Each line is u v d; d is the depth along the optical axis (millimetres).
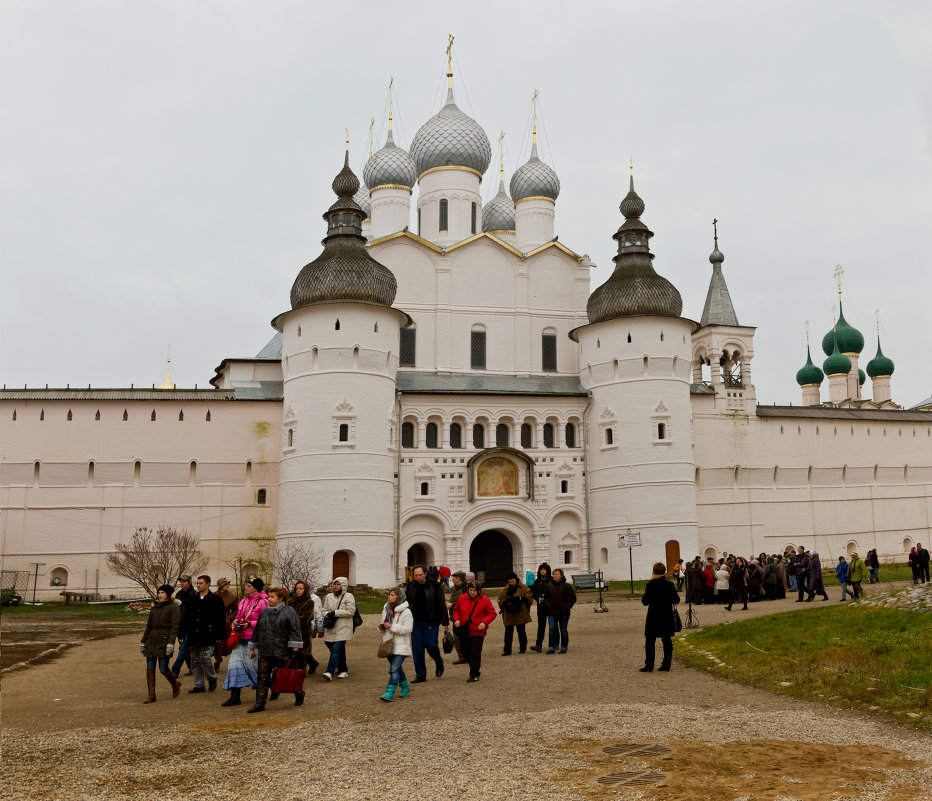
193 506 53375
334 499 50906
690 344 59281
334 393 51781
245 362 58875
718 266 68688
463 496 56625
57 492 52125
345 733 14133
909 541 69000
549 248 64250
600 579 37969
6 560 51062
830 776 11398
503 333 62406
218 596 19359
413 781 11312
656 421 56781
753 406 65375
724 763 12023
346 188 55938
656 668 20578
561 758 12359
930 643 18344
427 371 60625
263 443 54781
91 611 42906
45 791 11172
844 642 19969
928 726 13789
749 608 34469
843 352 100125
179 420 54031
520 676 19875
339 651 20156
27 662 23859
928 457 71000
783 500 65188
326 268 52844
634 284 58312
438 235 66062
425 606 19484
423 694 17781
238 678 16922
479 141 67062
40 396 52594
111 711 16766
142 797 10844
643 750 12781
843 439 68000
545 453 58750
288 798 10711
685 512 56344
